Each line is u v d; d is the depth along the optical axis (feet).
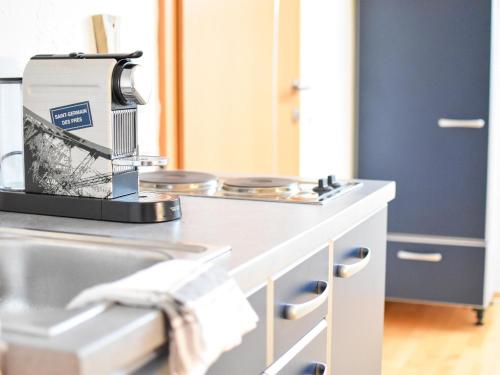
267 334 4.21
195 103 8.59
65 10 6.26
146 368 2.98
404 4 12.58
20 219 4.68
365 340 6.43
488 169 12.34
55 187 4.83
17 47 5.74
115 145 4.72
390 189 6.84
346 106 13.87
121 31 7.09
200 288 3.13
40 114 4.75
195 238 4.26
